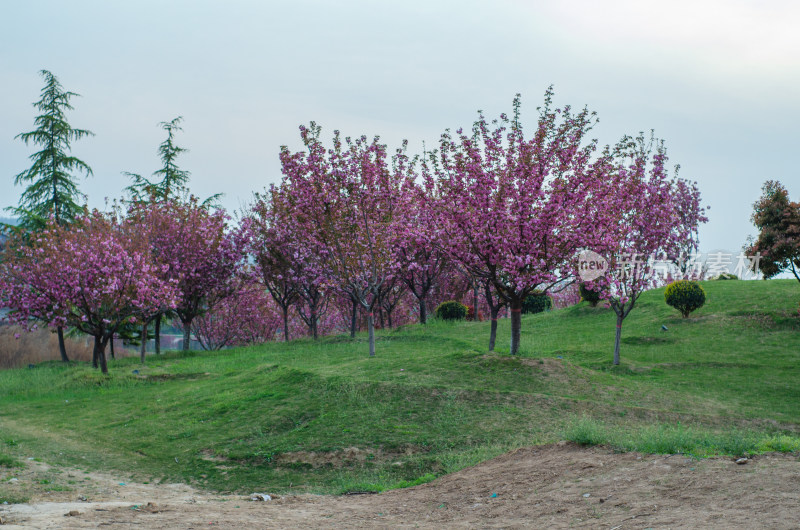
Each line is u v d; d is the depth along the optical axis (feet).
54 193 125.90
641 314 103.81
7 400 70.28
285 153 82.38
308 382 59.36
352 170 81.46
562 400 52.70
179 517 26.37
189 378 76.13
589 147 65.16
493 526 22.97
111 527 23.20
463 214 64.80
